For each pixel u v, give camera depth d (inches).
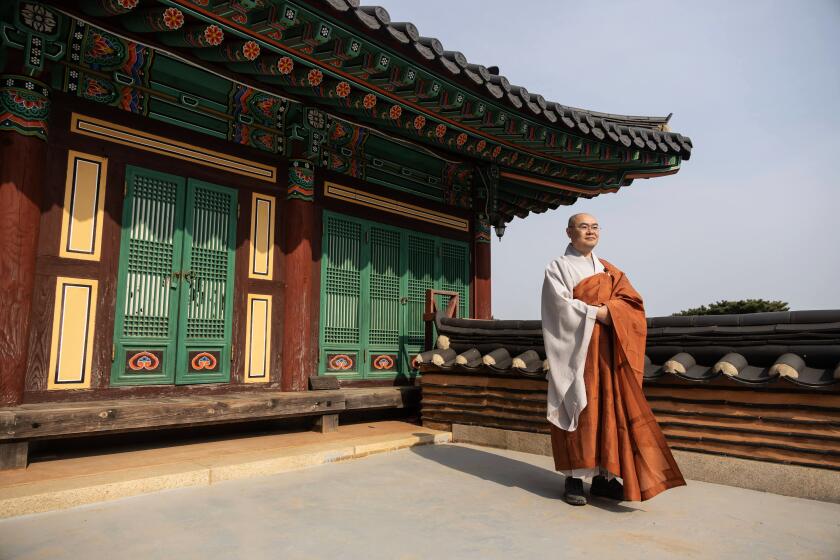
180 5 171.6
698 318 185.6
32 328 179.5
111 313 197.8
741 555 113.8
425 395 256.2
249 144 241.1
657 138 308.2
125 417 175.9
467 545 117.6
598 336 149.9
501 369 223.0
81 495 140.6
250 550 112.3
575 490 150.3
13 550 110.0
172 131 218.5
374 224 295.0
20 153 171.2
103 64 198.8
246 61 203.2
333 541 118.4
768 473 164.4
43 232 184.1
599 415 147.7
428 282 320.8
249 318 236.4
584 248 161.8
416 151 307.4
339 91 220.8
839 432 155.3
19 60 173.9
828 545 120.0
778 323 172.1
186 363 216.1
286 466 183.2
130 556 108.0
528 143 283.4
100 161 198.8
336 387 255.4
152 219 211.2
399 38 193.0
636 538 123.4
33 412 159.2
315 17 179.0
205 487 161.0
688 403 181.0
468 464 196.9
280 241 249.6
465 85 231.8
